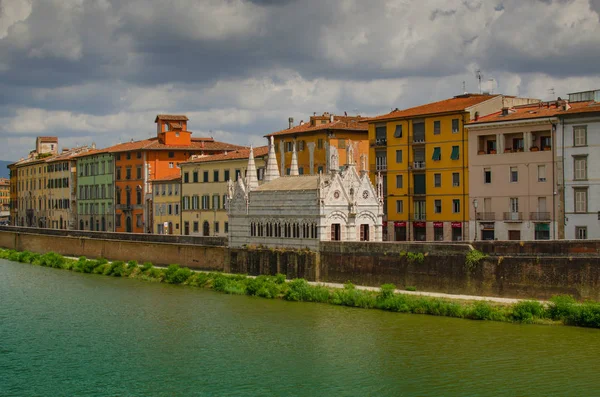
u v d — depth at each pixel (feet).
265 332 256.73
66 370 223.30
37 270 431.43
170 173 571.28
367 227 342.85
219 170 494.59
